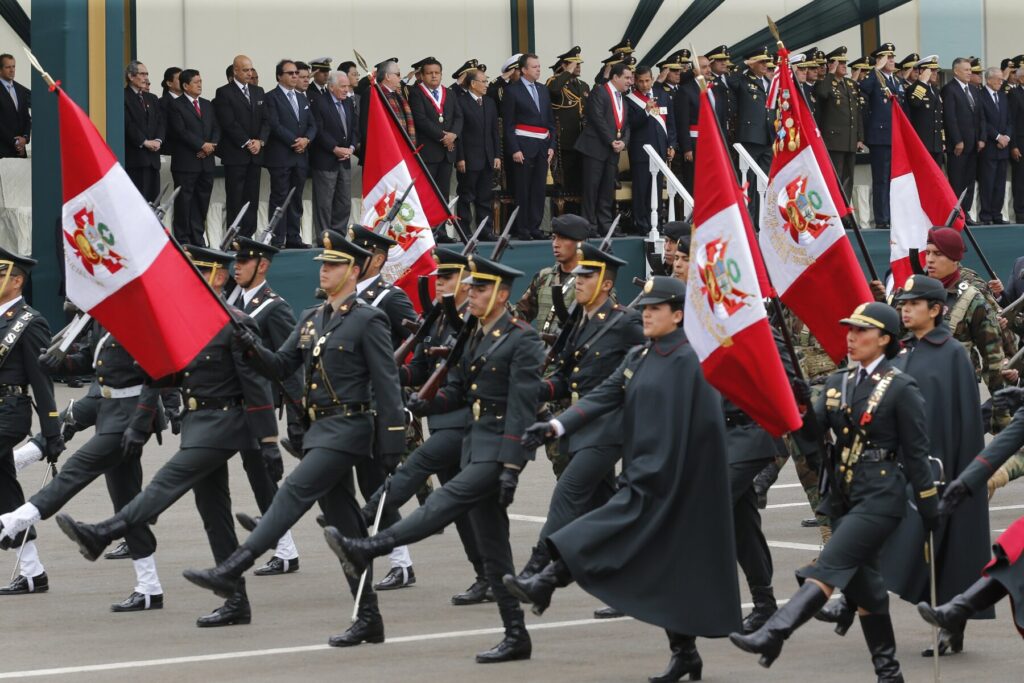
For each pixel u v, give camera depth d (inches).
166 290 1043.3
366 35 2945.4
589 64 3139.8
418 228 1594.5
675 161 2817.4
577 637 1077.8
